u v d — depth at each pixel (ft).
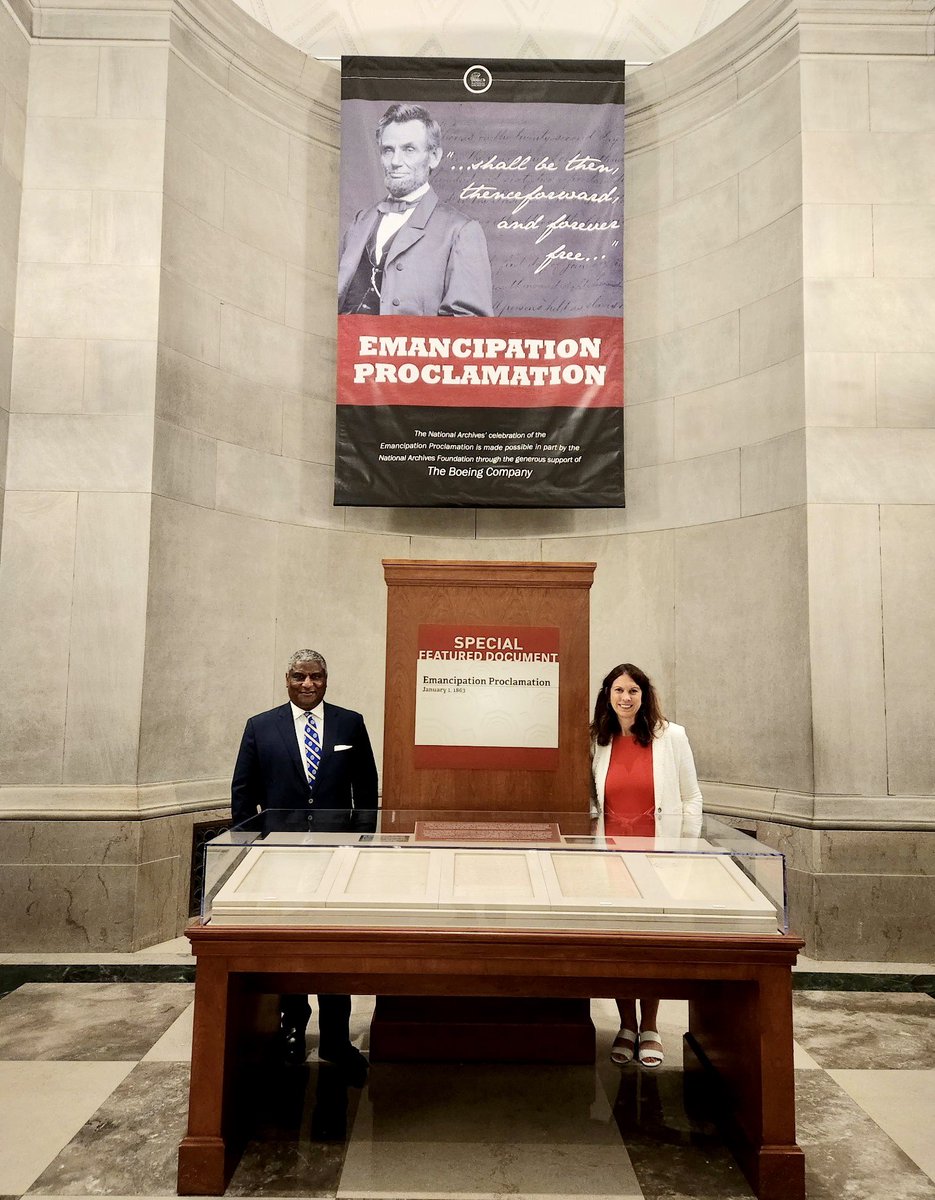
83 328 17.70
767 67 19.11
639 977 8.49
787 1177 8.34
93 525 17.28
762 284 19.01
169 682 17.74
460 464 20.53
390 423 20.54
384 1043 11.39
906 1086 10.94
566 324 20.66
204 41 19.19
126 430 17.48
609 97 20.83
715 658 19.38
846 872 16.53
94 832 16.43
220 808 18.26
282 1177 8.65
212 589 18.76
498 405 20.59
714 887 8.88
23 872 16.39
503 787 10.82
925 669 17.11
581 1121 9.84
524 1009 11.47
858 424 17.58
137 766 16.88
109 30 18.22
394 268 20.72
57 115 18.12
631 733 12.36
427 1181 8.61
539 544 21.54
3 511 17.17
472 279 20.74
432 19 22.41
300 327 20.97
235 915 8.56
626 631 20.76
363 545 21.29
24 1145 9.22
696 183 20.54
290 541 20.36
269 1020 10.42
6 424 17.29
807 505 17.42
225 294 19.47
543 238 20.77
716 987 9.38
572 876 9.02
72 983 14.60
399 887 8.79
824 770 16.90
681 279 20.66
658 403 20.85
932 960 16.37
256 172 20.35
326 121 21.70
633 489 20.99
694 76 20.48
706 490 19.83
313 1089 10.58
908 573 17.30
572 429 20.51
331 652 20.77
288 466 20.48
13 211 17.58
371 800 12.41
